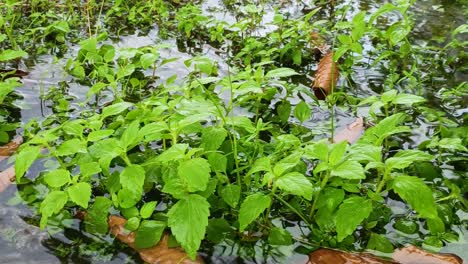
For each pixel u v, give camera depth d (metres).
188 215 0.45
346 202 0.46
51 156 0.58
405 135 0.65
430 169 0.57
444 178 0.57
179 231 0.45
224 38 0.96
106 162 0.49
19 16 1.02
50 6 1.08
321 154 0.48
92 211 0.51
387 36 0.81
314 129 0.67
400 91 0.76
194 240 0.44
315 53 0.89
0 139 0.63
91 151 0.52
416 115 0.70
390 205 0.54
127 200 0.50
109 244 0.49
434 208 0.44
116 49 0.92
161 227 0.49
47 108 0.72
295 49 0.86
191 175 0.46
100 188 0.56
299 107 0.65
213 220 0.50
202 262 0.47
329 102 0.72
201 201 0.46
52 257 0.47
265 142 0.61
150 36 0.98
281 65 0.86
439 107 0.72
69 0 1.07
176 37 0.98
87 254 0.48
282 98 0.75
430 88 0.77
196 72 0.81
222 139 0.54
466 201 0.53
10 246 0.48
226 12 1.12
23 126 0.67
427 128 0.67
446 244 0.49
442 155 0.61
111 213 0.52
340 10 1.07
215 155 0.53
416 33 0.96
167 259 0.47
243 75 0.64
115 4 1.06
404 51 0.81
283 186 0.45
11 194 0.55
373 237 0.48
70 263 0.47
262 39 0.92
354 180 0.53
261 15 1.01
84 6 1.07
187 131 0.56
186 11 1.01
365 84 0.79
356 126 0.67
